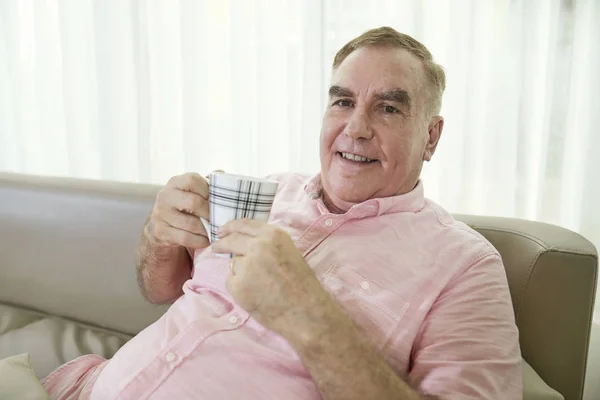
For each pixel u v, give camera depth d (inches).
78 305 55.5
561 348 38.1
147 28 72.4
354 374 27.1
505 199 66.1
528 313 38.5
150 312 52.2
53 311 57.1
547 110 63.6
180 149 76.3
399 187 39.9
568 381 38.4
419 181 42.1
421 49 39.6
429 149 42.4
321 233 38.6
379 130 37.9
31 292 57.7
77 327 54.5
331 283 35.5
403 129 38.2
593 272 37.7
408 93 38.0
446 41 64.7
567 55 62.2
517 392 31.1
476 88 64.6
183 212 31.5
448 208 67.4
